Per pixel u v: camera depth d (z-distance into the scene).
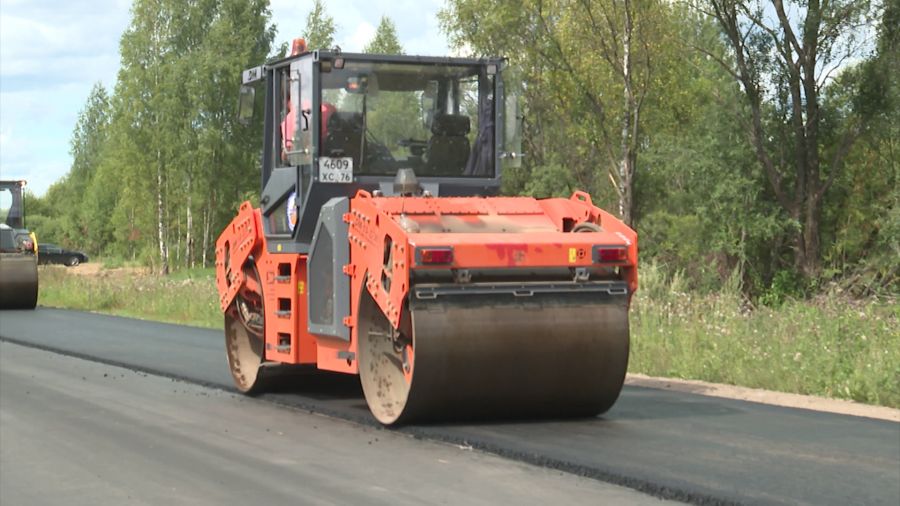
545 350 13.37
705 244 47.41
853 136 46.53
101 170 126.06
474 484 10.53
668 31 53.09
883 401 16.39
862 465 11.08
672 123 55.62
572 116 58.06
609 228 14.28
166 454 12.31
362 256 14.10
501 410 13.78
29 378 19.33
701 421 13.99
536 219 14.91
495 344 13.16
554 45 56.06
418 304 13.05
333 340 15.08
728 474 10.59
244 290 17.61
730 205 46.09
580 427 13.51
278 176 16.62
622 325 13.65
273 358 16.47
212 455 12.22
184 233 100.25
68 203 159.62
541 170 63.81
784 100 47.66
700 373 19.27
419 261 12.96
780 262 48.38
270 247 16.69
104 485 10.81
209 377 19.05
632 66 54.91
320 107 15.77
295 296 15.82
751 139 47.12
